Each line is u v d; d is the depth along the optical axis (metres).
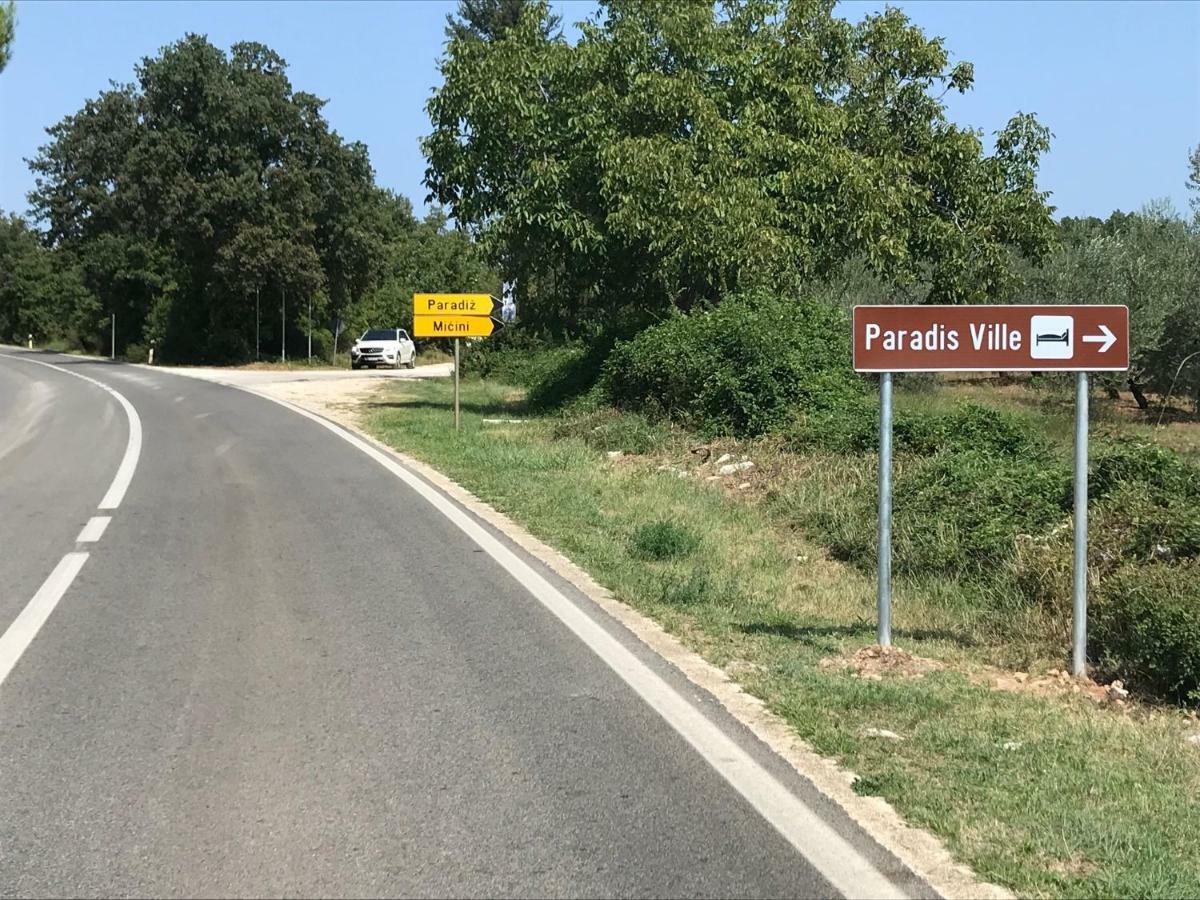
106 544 10.12
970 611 8.45
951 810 4.56
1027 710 6.04
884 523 6.99
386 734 5.45
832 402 16.64
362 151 56.81
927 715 5.82
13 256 80.38
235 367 52.78
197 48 52.28
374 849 4.23
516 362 35.00
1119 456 10.77
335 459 16.03
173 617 7.64
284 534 10.62
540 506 12.11
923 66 25.41
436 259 77.00
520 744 5.32
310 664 6.60
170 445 17.72
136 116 53.12
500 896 3.88
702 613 7.91
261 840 4.31
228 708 5.82
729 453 15.66
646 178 20.16
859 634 7.62
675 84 21.11
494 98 21.64
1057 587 8.10
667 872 4.05
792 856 4.16
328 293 57.47
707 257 20.58
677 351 18.00
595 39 22.56
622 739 5.39
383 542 10.27
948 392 26.84
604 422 18.70
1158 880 3.97
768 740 5.39
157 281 57.88
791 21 24.41
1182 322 25.28
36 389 31.52
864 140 25.02
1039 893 3.89
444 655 6.79
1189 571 7.35
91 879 4.00
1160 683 6.66
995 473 11.53
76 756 5.17
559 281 24.59
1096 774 5.08
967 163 25.38
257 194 51.59
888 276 24.25
